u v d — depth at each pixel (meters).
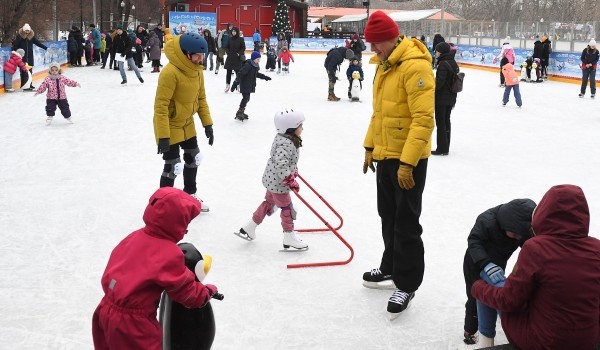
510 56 21.88
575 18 56.34
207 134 6.07
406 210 3.91
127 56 17.89
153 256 2.56
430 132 3.71
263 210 5.18
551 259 2.63
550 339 2.66
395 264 4.00
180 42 5.43
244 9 45.94
